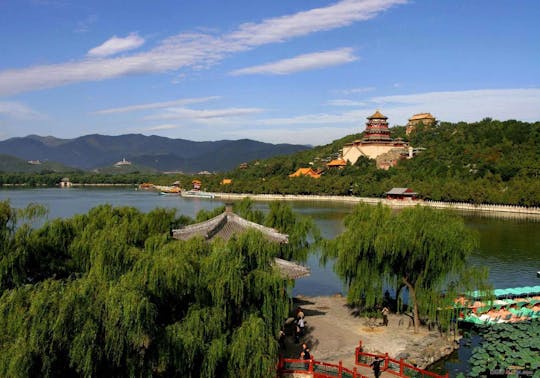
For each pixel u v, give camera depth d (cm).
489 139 19312
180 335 2308
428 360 3359
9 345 1861
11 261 2848
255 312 2722
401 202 17188
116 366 2123
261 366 2447
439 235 3662
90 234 3484
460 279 3781
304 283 5966
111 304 2050
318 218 12900
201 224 3744
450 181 16525
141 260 2534
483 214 13912
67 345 1936
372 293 3925
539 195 13525
